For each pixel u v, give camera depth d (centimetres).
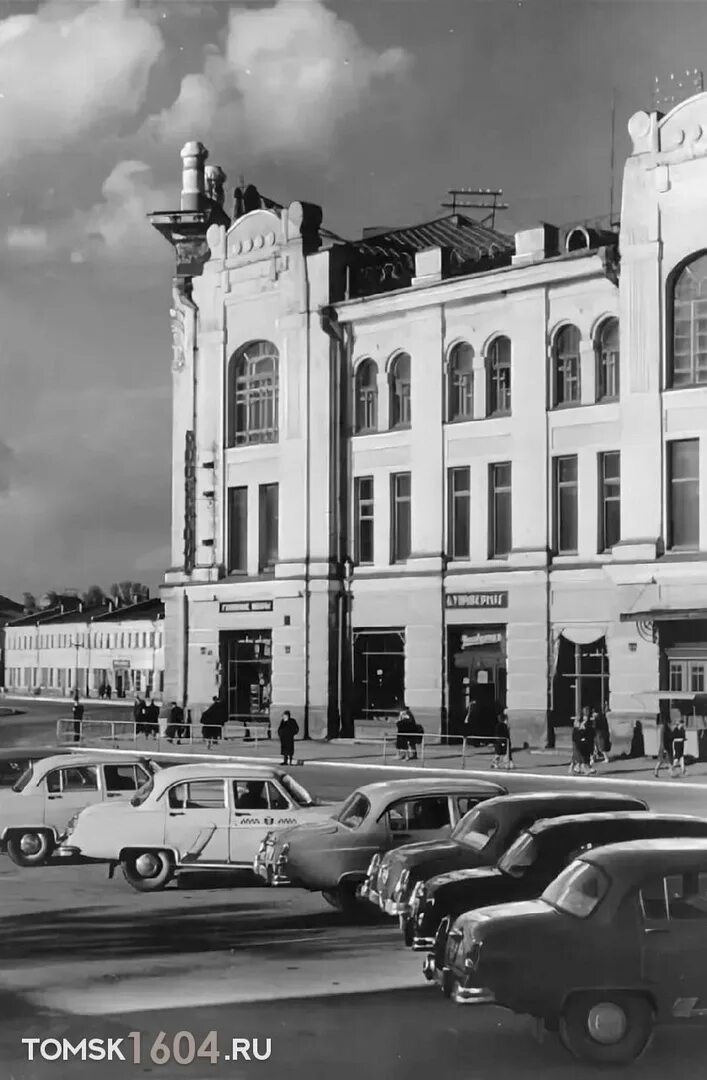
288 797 2070
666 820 1409
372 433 5216
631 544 4369
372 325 5219
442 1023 1266
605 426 4544
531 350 4738
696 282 4322
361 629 5234
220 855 2041
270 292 5503
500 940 1112
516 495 4762
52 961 1549
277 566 5403
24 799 2341
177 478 5803
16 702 9006
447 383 4991
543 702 4662
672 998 1110
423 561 5000
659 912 1123
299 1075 1100
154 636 9088
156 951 1603
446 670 4944
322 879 1777
